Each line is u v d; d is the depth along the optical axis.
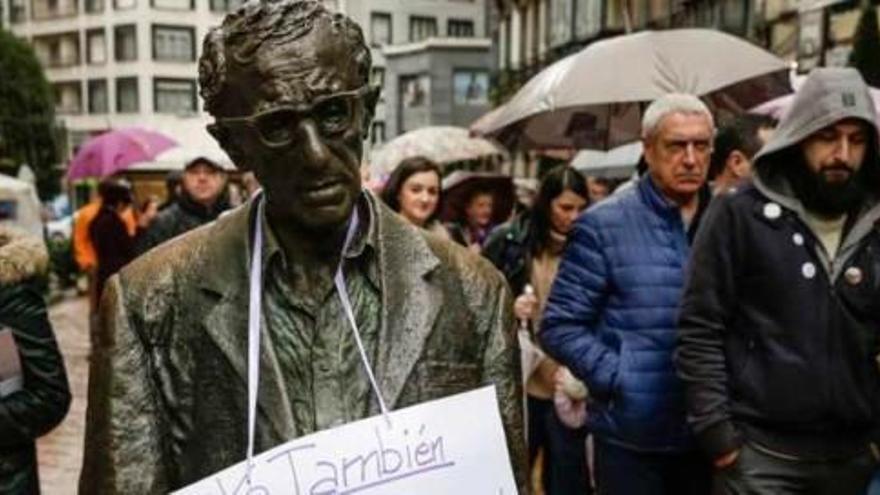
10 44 43.12
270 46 1.21
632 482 3.14
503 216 6.15
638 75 5.11
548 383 3.96
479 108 37.34
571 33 22.88
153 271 1.33
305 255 1.30
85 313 13.91
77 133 55.50
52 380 2.79
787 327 2.79
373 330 1.31
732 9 13.84
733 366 2.88
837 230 2.84
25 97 43.19
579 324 3.20
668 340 3.12
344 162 1.23
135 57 53.78
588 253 3.21
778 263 2.80
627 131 6.11
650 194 3.21
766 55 5.38
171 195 8.59
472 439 1.28
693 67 5.14
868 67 8.26
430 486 1.25
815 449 2.82
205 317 1.29
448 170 11.51
